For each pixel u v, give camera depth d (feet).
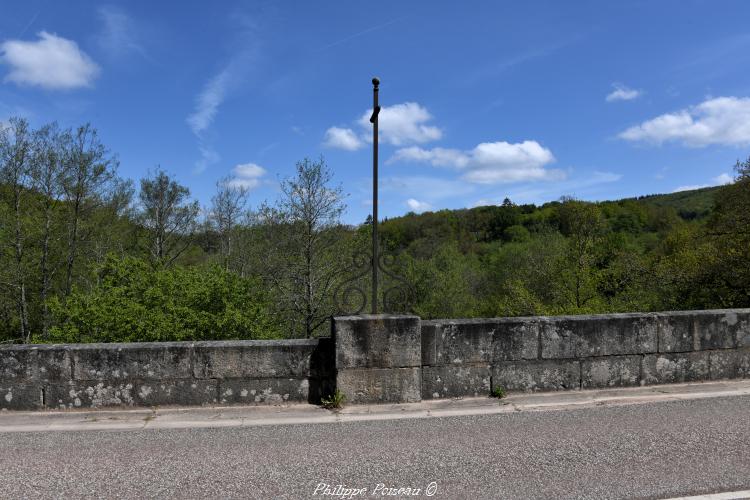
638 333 17.51
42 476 11.11
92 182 87.56
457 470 11.32
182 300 59.72
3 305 86.12
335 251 66.49
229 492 10.38
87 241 90.58
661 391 17.06
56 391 15.35
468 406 15.75
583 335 17.19
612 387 17.34
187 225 105.09
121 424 14.35
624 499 9.96
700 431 13.51
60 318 58.49
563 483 10.65
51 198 85.15
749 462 11.55
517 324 16.81
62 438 13.34
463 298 115.24
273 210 66.59
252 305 61.11
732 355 18.20
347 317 15.88
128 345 15.62
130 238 102.27
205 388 15.72
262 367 15.90
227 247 112.47
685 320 17.85
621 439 13.03
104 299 57.16
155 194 102.78
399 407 15.64
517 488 10.45
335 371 15.72
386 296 16.88
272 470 11.38
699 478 10.78
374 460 11.88
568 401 16.16
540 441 12.97
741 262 65.82
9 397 15.24
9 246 82.23
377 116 16.71
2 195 82.94
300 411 15.39
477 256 168.14
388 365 15.88
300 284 67.36
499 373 16.71
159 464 11.72
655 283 70.23
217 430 13.88
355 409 15.48
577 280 69.87
